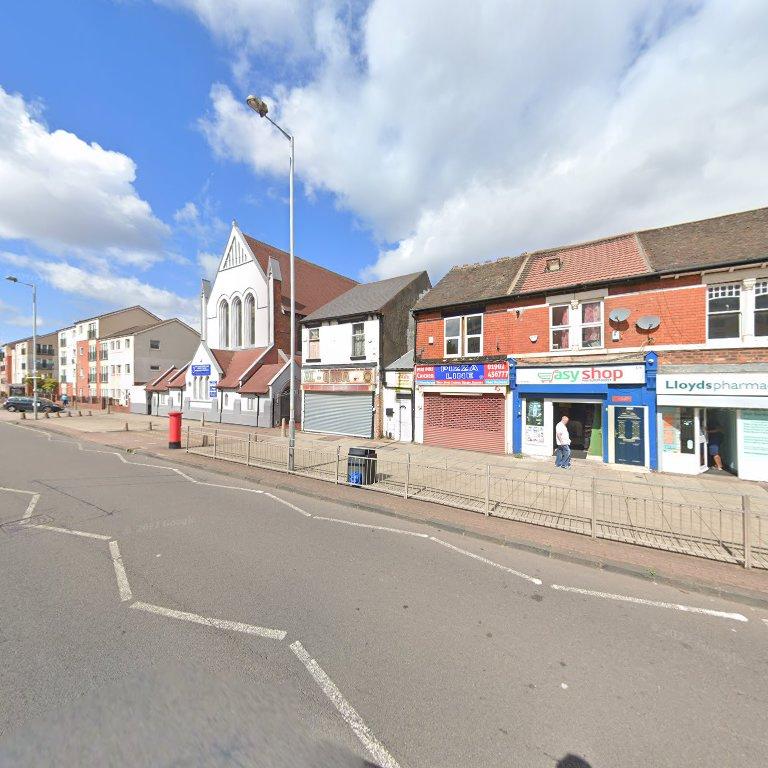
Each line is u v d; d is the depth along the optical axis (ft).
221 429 69.72
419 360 51.11
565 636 11.88
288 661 10.36
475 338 47.34
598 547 18.63
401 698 9.18
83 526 20.51
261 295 85.97
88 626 11.70
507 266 51.21
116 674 9.67
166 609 12.73
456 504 25.04
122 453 44.88
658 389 35.55
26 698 8.84
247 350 87.86
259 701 8.98
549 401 41.81
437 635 11.72
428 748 7.92
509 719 8.64
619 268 39.40
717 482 32.19
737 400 32.42
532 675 10.07
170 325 134.72
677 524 21.94
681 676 10.20
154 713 8.57
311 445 49.78
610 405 38.11
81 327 157.99
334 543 18.90
